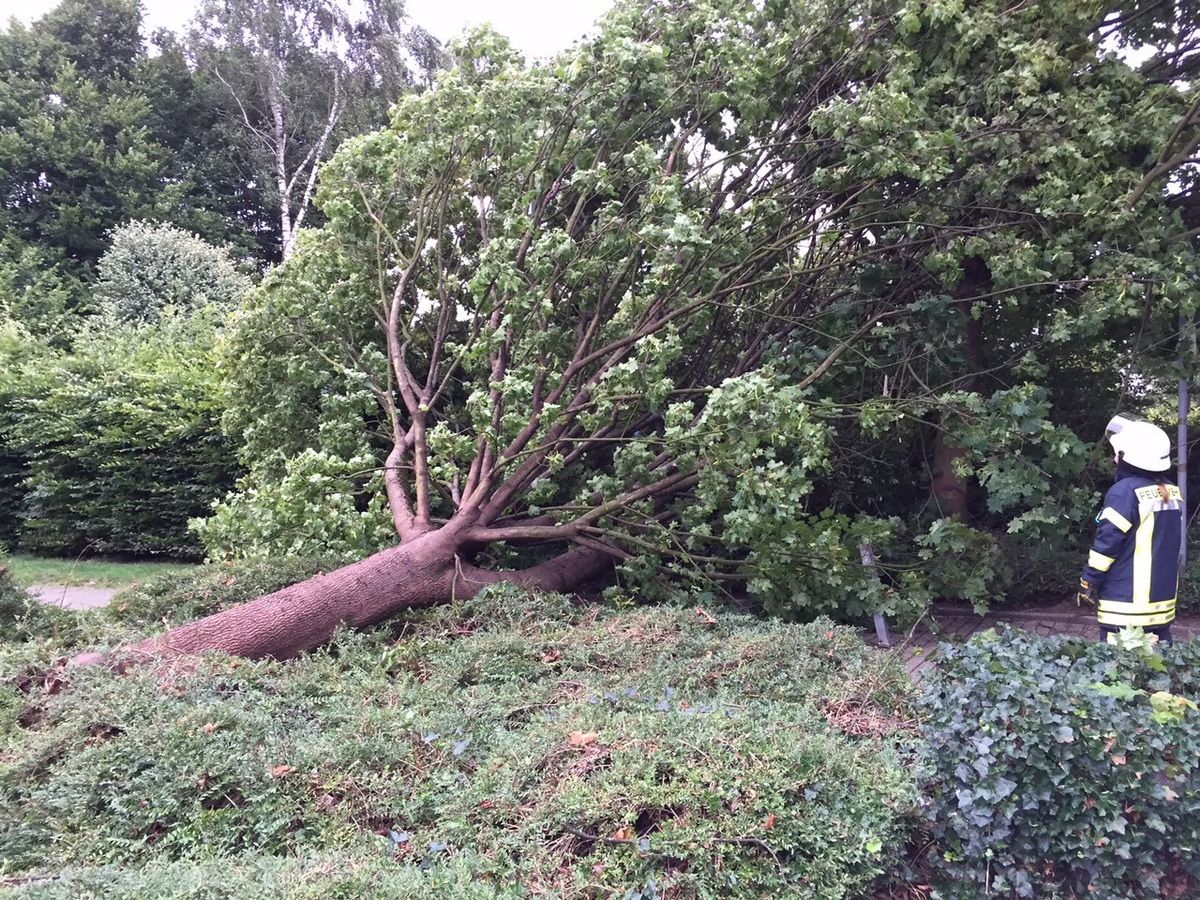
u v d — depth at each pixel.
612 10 6.16
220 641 4.52
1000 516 8.07
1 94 24.38
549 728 3.25
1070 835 2.65
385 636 4.93
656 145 6.80
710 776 2.74
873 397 6.66
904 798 2.81
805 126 6.69
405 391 6.28
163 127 26.91
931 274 6.86
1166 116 6.25
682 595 5.86
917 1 6.11
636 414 6.61
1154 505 4.03
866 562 5.69
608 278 6.47
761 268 6.78
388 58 23.28
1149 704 2.75
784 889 2.52
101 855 2.75
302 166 23.81
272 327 7.29
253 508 6.39
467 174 6.75
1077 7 6.38
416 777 3.05
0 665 3.94
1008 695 2.69
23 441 11.52
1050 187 6.15
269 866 2.44
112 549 11.51
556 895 2.40
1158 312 6.55
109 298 18.94
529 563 7.18
